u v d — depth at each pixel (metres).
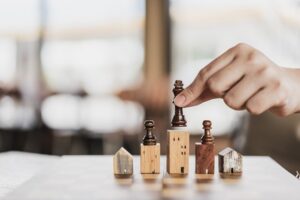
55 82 6.57
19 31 6.59
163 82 5.51
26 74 6.61
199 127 5.52
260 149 2.37
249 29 5.58
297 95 1.06
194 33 5.98
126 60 6.34
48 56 6.60
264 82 1.05
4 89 5.79
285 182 1.13
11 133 5.04
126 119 5.49
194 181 1.14
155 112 5.25
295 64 4.89
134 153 4.52
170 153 1.26
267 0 5.15
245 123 2.55
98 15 6.44
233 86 1.07
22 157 1.82
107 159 1.48
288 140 2.33
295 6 4.87
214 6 5.82
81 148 4.70
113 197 0.97
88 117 5.80
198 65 5.99
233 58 1.10
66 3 6.52
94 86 6.38
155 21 6.07
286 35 4.93
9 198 0.96
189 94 1.13
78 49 6.54
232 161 1.25
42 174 1.22
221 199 0.95
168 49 6.05
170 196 0.97
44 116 5.70
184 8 5.97
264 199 0.96
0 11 6.60
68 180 1.15
